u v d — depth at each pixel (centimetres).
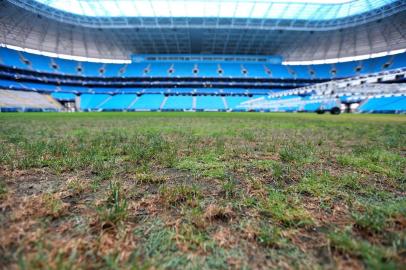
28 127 673
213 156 268
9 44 4212
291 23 4175
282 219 118
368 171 208
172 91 5084
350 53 4906
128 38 4812
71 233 102
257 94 5066
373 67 4522
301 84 5225
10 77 3991
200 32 4516
